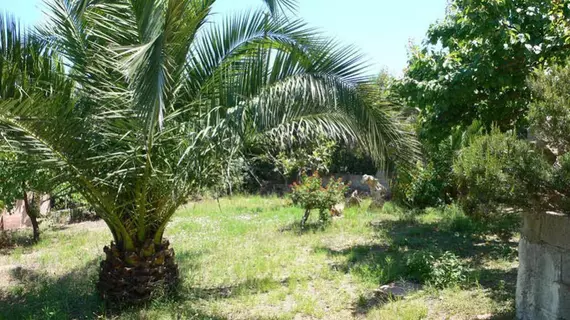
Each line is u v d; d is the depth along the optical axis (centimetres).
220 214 1446
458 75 720
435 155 1224
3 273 823
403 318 505
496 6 677
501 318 495
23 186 599
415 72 824
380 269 693
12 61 520
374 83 540
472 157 435
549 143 421
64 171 527
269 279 673
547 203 416
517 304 492
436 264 650
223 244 978
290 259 812
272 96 517
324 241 963
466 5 723
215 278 714
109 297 601
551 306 441
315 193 1133
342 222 1173
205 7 566
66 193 590
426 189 1275
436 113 854
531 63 688
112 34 521
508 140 421
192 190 596
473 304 538
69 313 579
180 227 1212
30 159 512
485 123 833
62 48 552
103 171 544
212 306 580
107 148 540
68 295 643
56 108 493
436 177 1253
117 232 615
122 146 539
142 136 502
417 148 596
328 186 1191
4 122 452
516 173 405
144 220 596
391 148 569
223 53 586
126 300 593
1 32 516
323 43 545
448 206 1231
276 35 566
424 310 523
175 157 540
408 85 790
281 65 545
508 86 738
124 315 561
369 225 1127
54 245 1097
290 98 514
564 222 426
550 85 420
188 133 522
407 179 625
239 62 576
